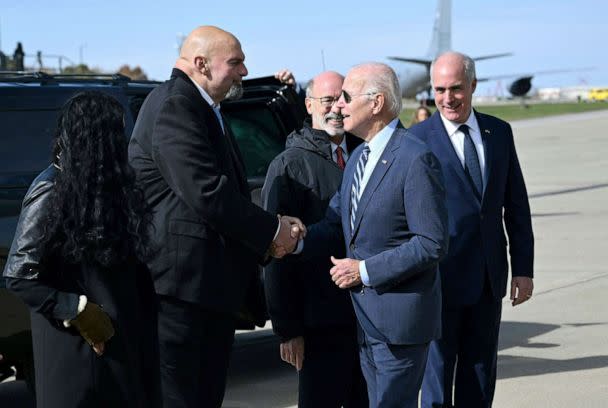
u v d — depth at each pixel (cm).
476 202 473
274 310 457
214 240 406
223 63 416
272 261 453
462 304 471
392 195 394
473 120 479
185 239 403
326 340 461
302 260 445
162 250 404
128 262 349
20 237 340
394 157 395
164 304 407
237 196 399
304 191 464
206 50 415
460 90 470
